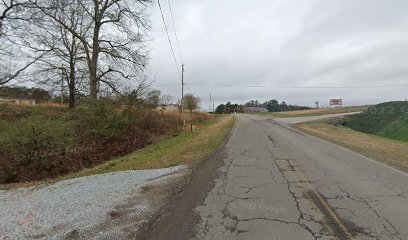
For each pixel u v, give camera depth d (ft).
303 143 47.88
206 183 23.07
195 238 13.38
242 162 31.71
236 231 13.91
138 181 25.27
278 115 201.46
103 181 27.04
